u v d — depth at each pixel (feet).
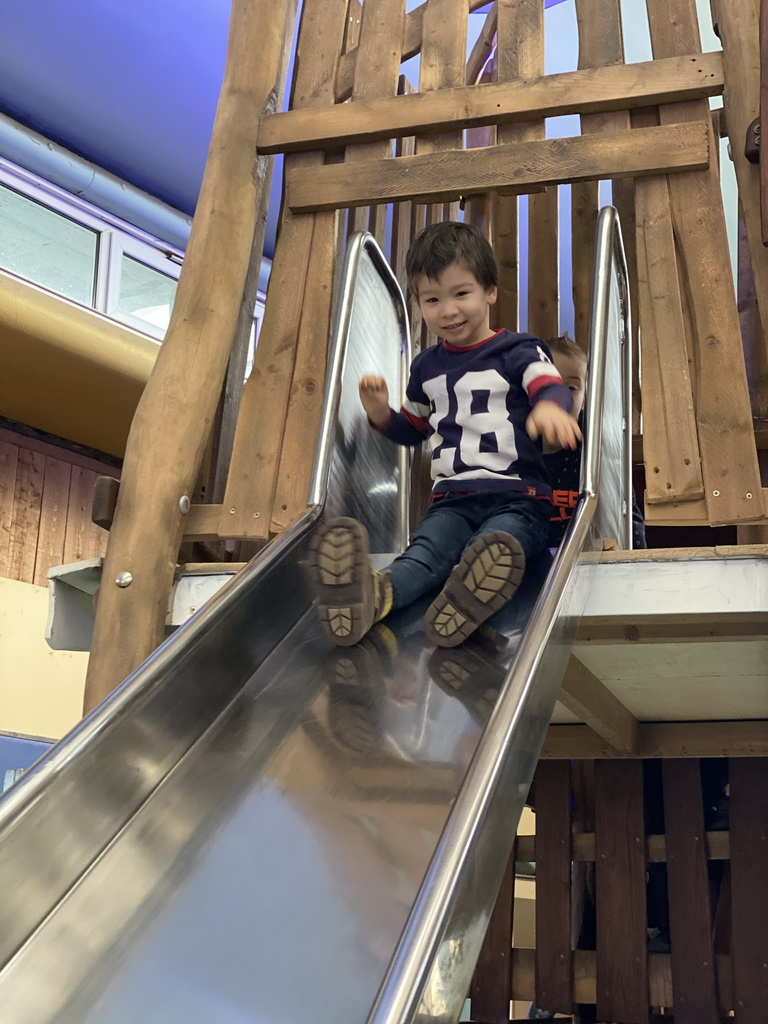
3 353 16.26
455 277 7.82
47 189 19.98
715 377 8.09
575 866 14.07
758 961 11.85
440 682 6.64
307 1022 4.48
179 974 4.82
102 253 20.86
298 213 9.64
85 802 5.46
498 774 4.69
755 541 9.11
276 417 8.85
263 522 8.50
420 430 8.57
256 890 5.27
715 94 8.90
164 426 8.66
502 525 7.28
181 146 20.24
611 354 8.64
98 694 7.84
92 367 16.96
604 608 7.53
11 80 18.45
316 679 6.92
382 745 6.16
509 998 13.03
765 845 12.24
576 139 8.98
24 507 18.08
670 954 12.64
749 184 8.58
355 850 5.38
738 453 7.84
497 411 7.72
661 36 9.23
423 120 9.44
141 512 8.36
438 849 4.24
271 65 10.17
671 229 8.63
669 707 12.04
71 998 4.74
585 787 14.16
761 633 8.46
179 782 6.09
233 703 6.84
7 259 19.33
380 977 4.63
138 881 5.39
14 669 16.83
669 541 13.66
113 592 8.13
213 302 9.19
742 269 11.69
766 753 12.31
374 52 9.98
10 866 4.95
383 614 7.08
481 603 6.61
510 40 9.53
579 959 13.04
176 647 6.17
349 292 8.57
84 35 17.71
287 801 5.84
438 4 9.91
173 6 17.51
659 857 12.95
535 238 13.07
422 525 7.70
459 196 9.34
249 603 6.91
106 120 19.48
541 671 5.58
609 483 8.36
